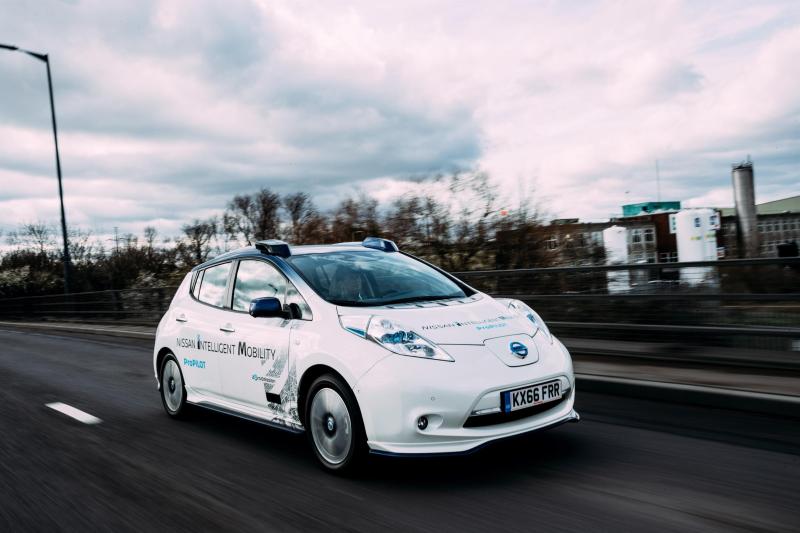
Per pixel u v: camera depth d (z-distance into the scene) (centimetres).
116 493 387
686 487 346
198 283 572
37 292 3428
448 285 484
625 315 710
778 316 579
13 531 338
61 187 2205
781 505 316
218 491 379
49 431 563
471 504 336
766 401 477
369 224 1568
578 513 317
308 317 423
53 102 2188
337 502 349
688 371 602
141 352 1127
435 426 353
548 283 799
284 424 438
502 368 369
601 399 559
